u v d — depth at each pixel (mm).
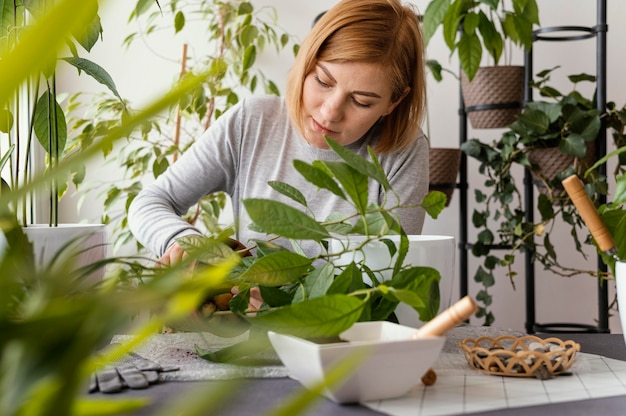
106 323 255
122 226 2473
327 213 1764
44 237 813
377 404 696
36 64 185
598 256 2316
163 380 800
